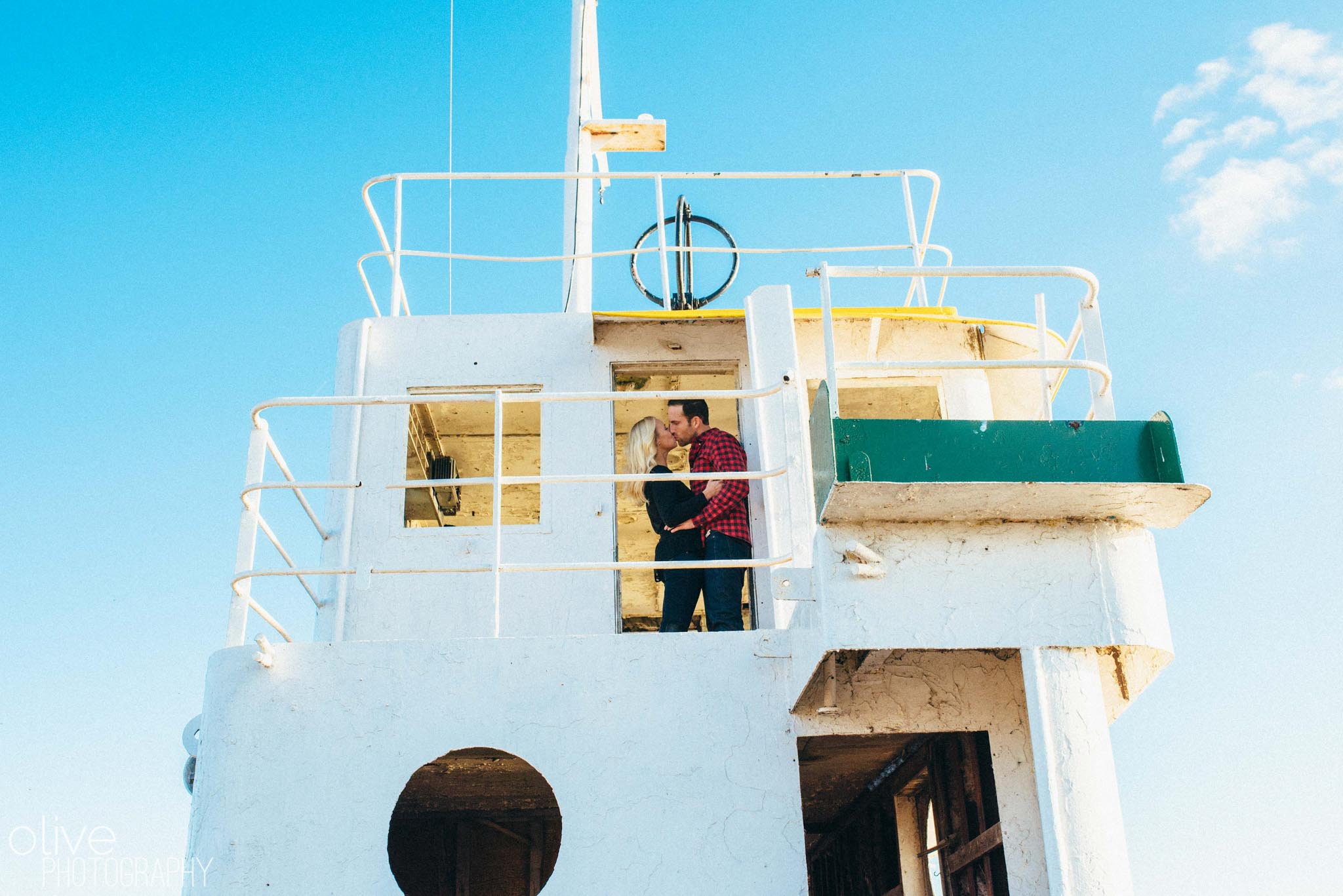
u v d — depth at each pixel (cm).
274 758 584
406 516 966
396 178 876
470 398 641
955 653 608
